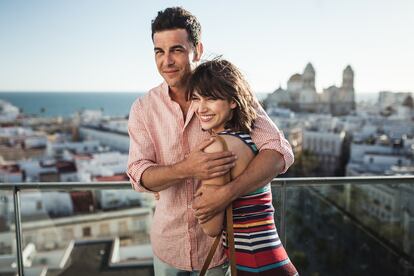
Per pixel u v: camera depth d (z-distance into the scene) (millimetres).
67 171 57438
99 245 4305
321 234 5633
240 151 1194
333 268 4879
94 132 102312
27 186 2100
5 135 95438
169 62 1371
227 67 1236
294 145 67125
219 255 1520
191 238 1510
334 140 66375
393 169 54844
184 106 1470
